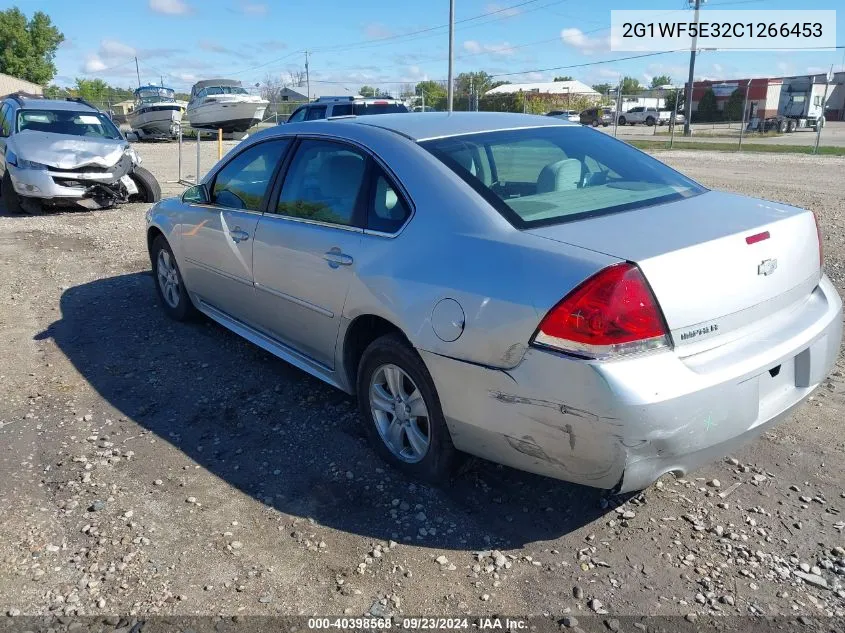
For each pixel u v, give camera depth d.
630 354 2.45
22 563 2.78
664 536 2.91
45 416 4.03
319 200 3.74
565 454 2.59
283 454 3.59
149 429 3.87
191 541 2.91
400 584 2.66
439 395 2.95
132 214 11.23
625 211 3.03
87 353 5.01
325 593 2.62
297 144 4.04
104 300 6.30
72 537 2.94
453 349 2.83
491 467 3.43
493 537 2.93
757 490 3.21
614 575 2.70
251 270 4.21
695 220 2.90
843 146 28.70
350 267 3.36
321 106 18.23
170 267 5.53
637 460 2.48
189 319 5.58
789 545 2.84
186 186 15.16
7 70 66.19
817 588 2.61
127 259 7.92
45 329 5.54
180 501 3.19
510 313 2.62
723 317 2.64
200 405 4.16
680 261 2.53
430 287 2.94
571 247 2.63
